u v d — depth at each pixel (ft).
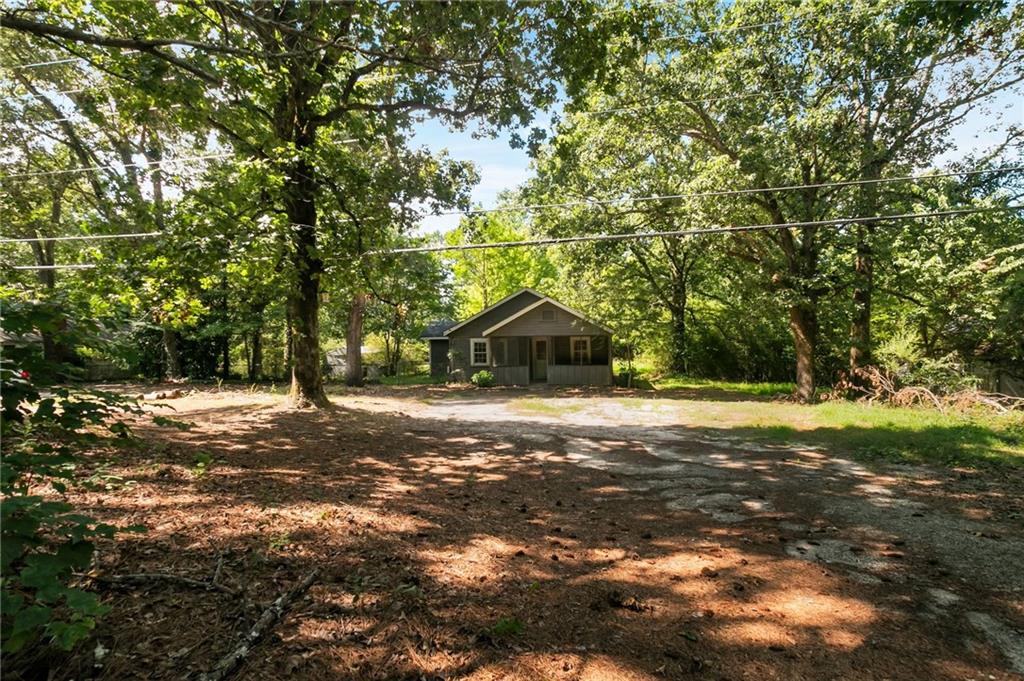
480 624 10.10
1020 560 14.02
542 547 14.64
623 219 57.11
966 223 50.14
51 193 55.21
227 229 29.94
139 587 9.65
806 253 56.85
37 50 44.27
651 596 11.69
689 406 51.65
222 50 20.85
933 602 11.56
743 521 17.46
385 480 20.75
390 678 8.21
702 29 47.14
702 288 88.12
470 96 29.58
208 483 16.94
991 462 25.46
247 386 70.79
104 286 29.22
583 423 40.68
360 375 84.48
